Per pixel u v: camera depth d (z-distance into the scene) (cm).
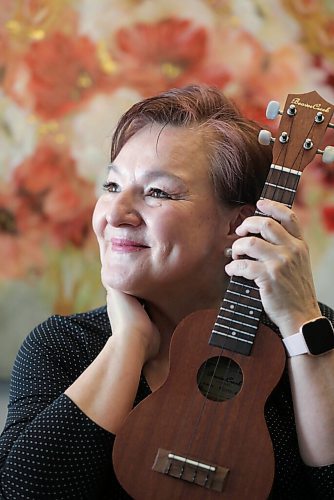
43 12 285
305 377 147
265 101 286
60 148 284
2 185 283
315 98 157
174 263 156
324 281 284
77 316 171
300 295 147
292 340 147
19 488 145
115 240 157
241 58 286
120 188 160
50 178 283
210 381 147
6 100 284
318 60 288
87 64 284
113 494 154
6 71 285
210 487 141
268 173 164
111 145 167
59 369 163
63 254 282
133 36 285
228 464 142
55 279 282
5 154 284
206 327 148
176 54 286
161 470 142
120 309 158
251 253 147
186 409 144
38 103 284
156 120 161
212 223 160
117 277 157
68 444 145
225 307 148
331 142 284
